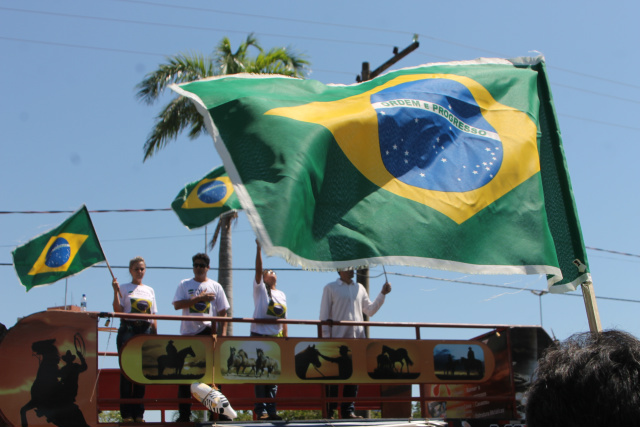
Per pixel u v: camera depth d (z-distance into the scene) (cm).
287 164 593
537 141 816
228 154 618
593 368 141
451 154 743
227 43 2077
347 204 645
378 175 680
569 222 830
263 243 551
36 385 615
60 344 630
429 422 702
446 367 762
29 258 946
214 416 681
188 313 802
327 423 670
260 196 576
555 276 813
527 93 845
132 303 806
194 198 1192
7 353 615
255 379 694
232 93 667
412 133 725
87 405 623
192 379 677
